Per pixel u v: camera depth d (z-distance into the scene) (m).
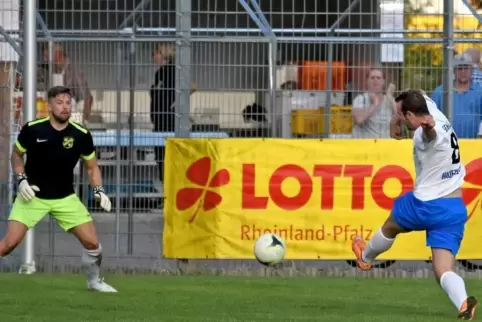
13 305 25.44
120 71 34.94
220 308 25.23
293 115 35.44
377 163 33.72
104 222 34.88
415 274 33.81
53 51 35.06
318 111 35.50
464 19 43.31
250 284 31.00
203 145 33.66
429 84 35.56
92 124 34.94
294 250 33.69
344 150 33.69
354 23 40.91
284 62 35.72
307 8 40.88
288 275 33.75
